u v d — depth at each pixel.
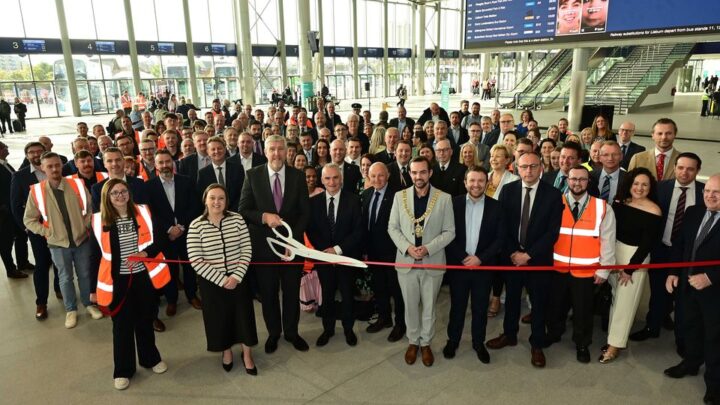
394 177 4.29
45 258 4.02
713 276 2.70
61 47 20.91
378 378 3.16
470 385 3.07
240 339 3.14
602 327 3.79
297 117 7.90
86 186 4.25
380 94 34.97
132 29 22.33
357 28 31.84
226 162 4.38
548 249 3.14
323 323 3.62
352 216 3.52
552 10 10.18
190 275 4.24
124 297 3.03
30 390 3.08
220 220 3.06
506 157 3.95
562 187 3.81
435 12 37.22
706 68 35.34
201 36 25.42
